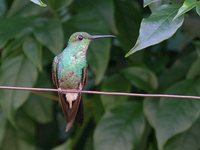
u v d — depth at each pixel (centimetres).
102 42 1060
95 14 1109
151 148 1128
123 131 1077
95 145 1072
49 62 1116
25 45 1045
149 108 1077
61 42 1030
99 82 1121
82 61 936
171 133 1016
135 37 1155
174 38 1259
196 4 711
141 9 1238
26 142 1155
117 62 1227
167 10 735
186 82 1080
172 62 1280
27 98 1080
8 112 1053
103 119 1088
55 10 1079
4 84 1052
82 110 878
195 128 1076
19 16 1100
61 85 948
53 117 1252
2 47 1052
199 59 1094
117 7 1169
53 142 1267
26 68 1056
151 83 1122
